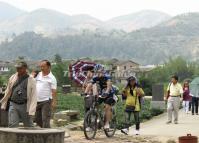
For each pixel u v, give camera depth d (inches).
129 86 766.5
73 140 645.9
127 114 798.5
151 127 900.0
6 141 421.1
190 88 1202.6
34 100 534.3
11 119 535.8
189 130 840.9
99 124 682.8
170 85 978.1
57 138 425.7
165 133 792.3
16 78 538.0
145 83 2452.0
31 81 534.9
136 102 762.8
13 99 534.9
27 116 538.3
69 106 1408.7
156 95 1343.5
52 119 949.2
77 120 959.6
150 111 1224.8
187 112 1220.5
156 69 4749.0
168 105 976.9
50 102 600.4
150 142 661.9
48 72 602.2
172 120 1047.0
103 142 638.5
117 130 828.0
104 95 677.3
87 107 666.8
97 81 679.7
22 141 415.8
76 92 2662.4
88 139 653.9
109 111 682.8
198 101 1211.2
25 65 536.4
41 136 417.4
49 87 599.2
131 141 662.5
